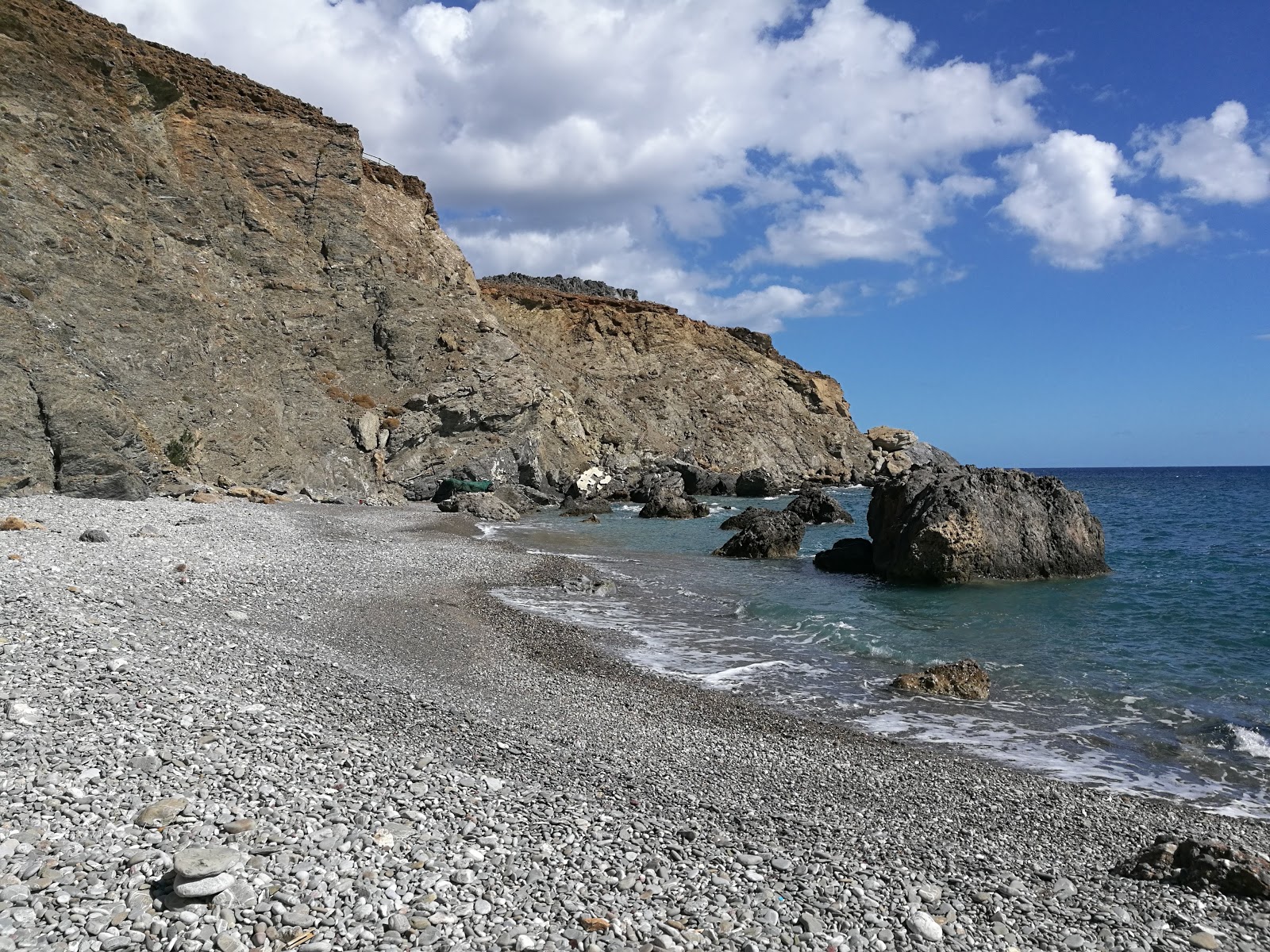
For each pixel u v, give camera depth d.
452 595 18.91
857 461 89.56
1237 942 5.48
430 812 6.53
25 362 31.62
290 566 19.36
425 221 69.88
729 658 15.20
